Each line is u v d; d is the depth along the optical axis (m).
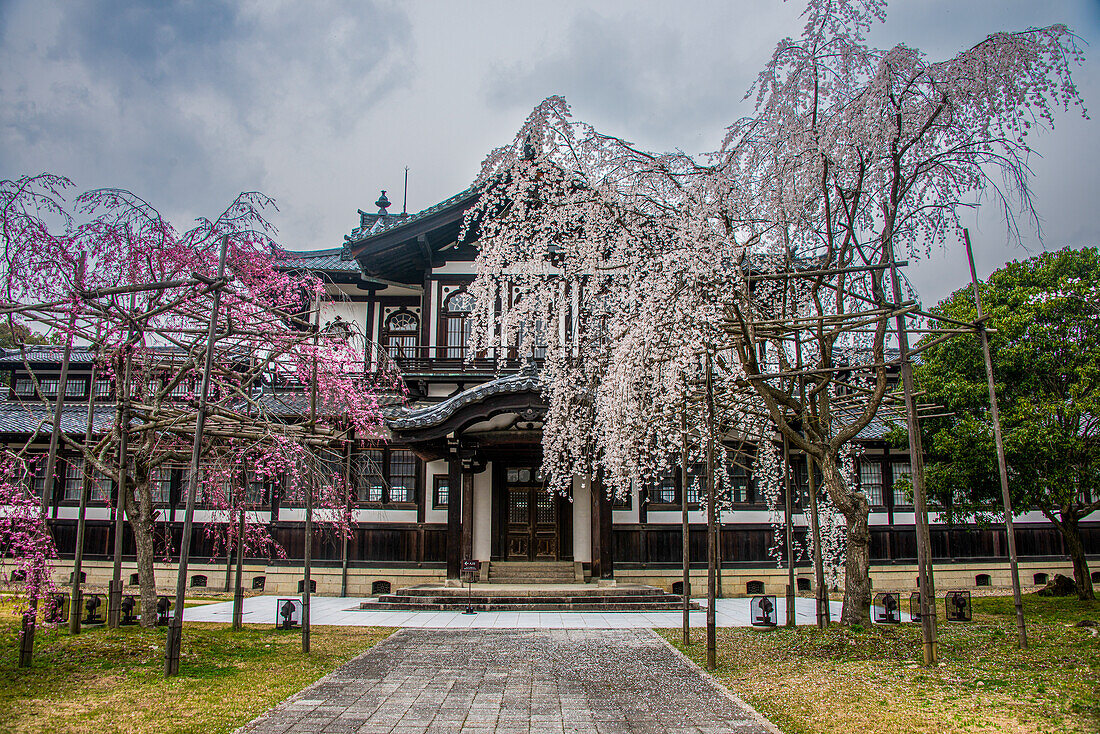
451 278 23.39
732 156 11.70
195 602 18.98
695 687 9.03
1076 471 17.42
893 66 10.92
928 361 20.14
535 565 21.03
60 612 10.30
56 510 22.73
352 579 22.03
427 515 22.34
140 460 12.46
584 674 9.94
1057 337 18.06
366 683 9.30
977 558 24.08
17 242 10.18
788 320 10.46
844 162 11.42
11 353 24.05
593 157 12.66
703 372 12.56
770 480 16.69
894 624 13.26
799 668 9.71
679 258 11.24
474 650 11.88
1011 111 11.00
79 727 6.80
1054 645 10.58
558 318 14.92
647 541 22.61
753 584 22.78
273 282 13.24
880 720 7.07
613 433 13.03
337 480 14.50
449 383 22.94
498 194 14.38
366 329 24.78
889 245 11.44
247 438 12.79
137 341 12.23
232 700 8.03
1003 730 6.56
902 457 24.11
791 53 11.64
